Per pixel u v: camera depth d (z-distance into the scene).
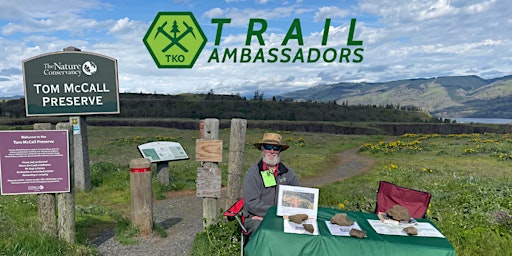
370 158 25.88
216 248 5.56
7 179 5.50
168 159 12.48
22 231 5.58
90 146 27.83
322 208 4.59
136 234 6.67
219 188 6.93
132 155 23.11
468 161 21.28
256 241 3.70
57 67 10.77
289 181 5.40
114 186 11.74
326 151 31.95
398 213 4.16
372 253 3.46
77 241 6.16
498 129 88.69
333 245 3.54
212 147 6.89
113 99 11.36
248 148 28.80
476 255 5.35
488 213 6.92
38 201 5.73
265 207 5.06
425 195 4.77
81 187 11.33
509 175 14.88
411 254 3.43
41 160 5.62
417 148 28.97
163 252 6.01
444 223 6.45
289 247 3.56
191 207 9.97
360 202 8.23
